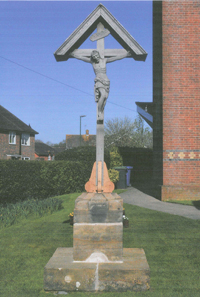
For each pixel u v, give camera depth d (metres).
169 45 10.69
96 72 4.30
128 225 6.44
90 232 3.68
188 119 10.63
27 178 11.44
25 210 8.14
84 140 53.03
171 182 10.62
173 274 3.94
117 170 14.59
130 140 32.78
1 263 4.41
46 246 5.18
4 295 3.35
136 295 3.32
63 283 3.47
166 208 8.98
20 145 32.16
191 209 8.82
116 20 4.29
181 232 5.96
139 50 4.30
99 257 3.68
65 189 13.05
